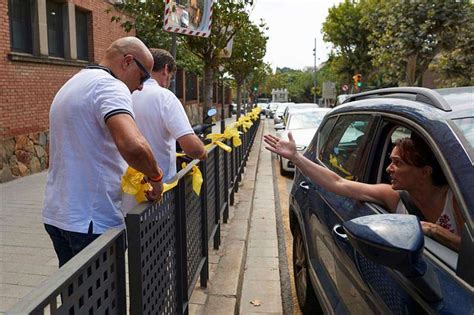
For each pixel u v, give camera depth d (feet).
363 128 10.75
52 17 37.40
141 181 7.66
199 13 19.51
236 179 27.66
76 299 5.10
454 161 6.56
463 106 7.57
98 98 7.86
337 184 9.91
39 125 34.83
